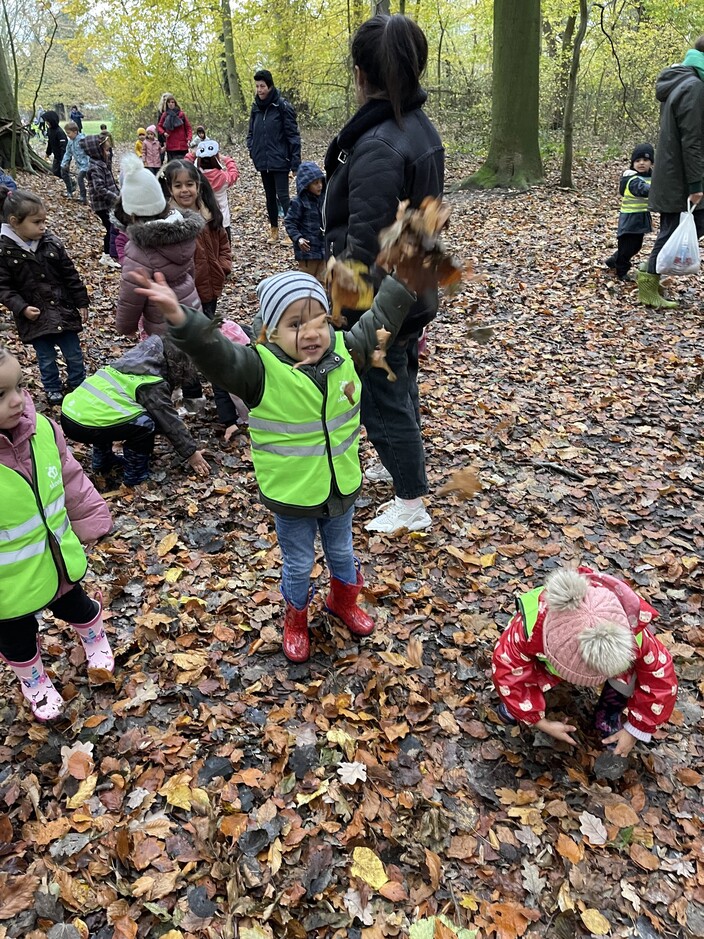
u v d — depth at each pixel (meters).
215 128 23.78
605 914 2.03
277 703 2.68
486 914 2.02
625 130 17.06
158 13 21.59
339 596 2.90
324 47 21.17
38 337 4.84
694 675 2.79
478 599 3.22
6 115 14.92
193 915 2.00
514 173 12.34
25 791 2.33
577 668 2.14
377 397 3.15
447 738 2.55
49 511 2.34
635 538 3.62
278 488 2.36
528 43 11.70
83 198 13.59
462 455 4.42
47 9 18.09
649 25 16.39
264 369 2.19
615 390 5.27
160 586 3.29
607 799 2.32
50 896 2.04
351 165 2.74
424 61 2.67
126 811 2.28
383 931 1.98
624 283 7.55
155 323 4.36
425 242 2.03
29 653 2.46
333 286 2.12
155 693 2.70
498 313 6.97
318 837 2.22
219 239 5.28
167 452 4.46
